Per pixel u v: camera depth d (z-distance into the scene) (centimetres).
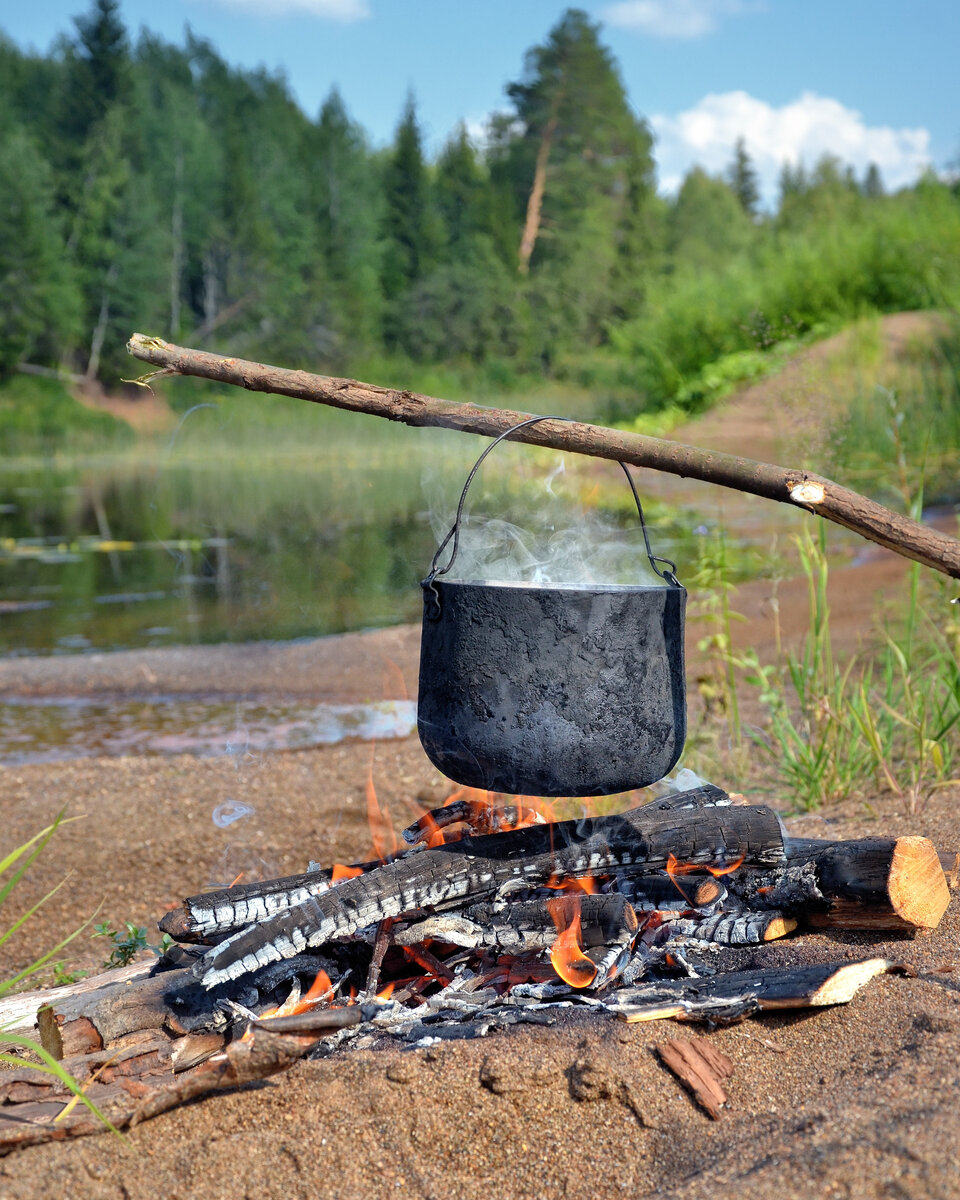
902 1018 200
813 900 242
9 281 4484
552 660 207
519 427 230
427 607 224
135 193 4997
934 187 1630
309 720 625
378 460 2681
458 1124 185
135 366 4647
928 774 396
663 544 978
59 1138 187
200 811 456
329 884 240
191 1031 213
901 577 803
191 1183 177
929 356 1248
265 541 1396
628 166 5503
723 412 1339
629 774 213
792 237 1831
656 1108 185
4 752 574
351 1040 212
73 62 5747
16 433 3828
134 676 743
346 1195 175
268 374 240
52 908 366
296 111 7062
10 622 951
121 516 1822
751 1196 157
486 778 215
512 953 233
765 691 450
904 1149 159
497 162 5762
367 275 5491
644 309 2083
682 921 250
